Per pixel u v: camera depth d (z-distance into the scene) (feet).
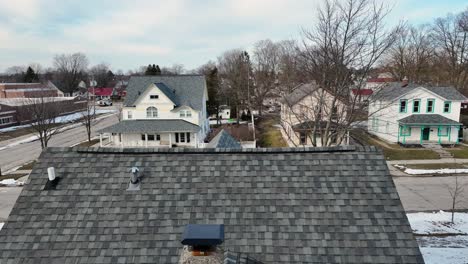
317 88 78.23
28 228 26.17
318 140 103.91
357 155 30.63
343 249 24.30
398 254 23.95
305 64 74.43
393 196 27.50
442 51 196.65
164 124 122.72
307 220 26.08
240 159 30.96
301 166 30.04
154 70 237.86
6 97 240.32
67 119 195.93
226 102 207.31
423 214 64.23
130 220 26.50
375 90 87.86
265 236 25.11
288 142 118.62
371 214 26.30
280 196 27.78
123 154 31.91
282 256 23.97
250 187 28.55
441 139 119.03
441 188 78.84
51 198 28.19
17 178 90.58
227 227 25.70
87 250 24.70
